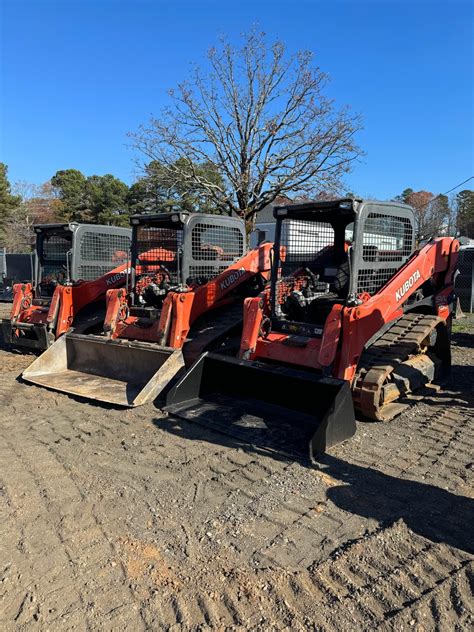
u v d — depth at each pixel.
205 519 3.14
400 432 4.62
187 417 4.86
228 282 7.17
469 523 3.09
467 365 7.39
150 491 3.50
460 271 14.09
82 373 6.69
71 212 47.34
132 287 7.22
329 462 3.96
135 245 7.25
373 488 3.54
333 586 2.50
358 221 4.88
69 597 2.44
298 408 4.93
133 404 5.26
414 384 5.48
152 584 2.53
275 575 2.59
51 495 3.43
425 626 2.23
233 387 5.41
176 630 2.23
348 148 14.48
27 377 6.46
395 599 2.41
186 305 6.39
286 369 4.73
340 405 4.23
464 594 2.42
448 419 4.97
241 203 14.73
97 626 2.25
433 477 3.72
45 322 8.26
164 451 4.19
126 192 43.91
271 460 3.99
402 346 5.12
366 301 4.86
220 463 3.94
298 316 5.58
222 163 14.60
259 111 14.12
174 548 2.83
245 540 2.91
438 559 2.71
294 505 3.31
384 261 5.34
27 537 2.94
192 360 6.14
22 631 2.22
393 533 2.96
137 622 2.28
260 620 2.28
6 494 3.44
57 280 8.84
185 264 6.88
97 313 8.44
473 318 12.38
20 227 44.53
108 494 3.45
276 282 5.51
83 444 4.37
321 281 5.80
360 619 2.28
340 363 4.67
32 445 4.35
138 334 6.73
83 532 2.99
